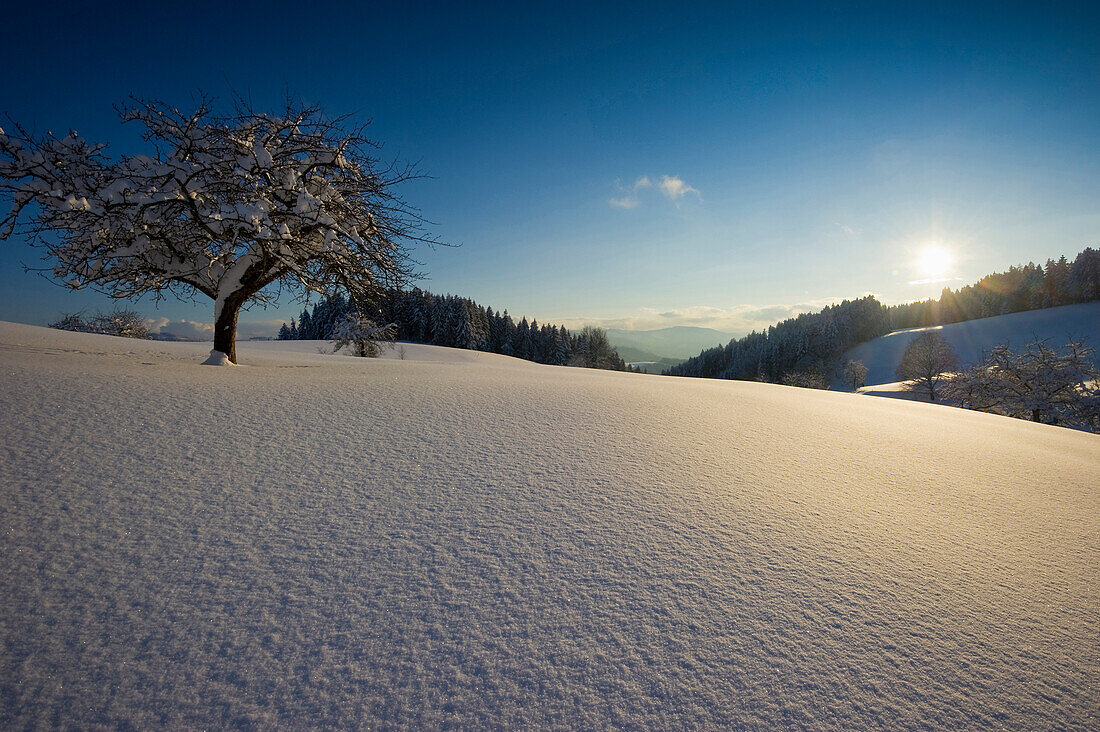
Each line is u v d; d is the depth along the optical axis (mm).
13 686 2045
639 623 2695
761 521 4031
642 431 6473
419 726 2029
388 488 4156
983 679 2426
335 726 2002
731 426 7246
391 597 2783
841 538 3848
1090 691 2381
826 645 2602
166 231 9648
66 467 3910
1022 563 3697
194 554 3029
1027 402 29453
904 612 2934
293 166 9852
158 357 10852
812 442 6766
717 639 2604
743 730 2076
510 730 2037
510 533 3562
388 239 11039
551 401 7902
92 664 2191
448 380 9633
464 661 2375
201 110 8859
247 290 10461
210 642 2371
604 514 3951
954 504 4863
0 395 5180
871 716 2172
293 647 2383
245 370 9281
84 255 9258
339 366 13211
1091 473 6750
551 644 2512
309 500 3838
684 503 4262
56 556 2859
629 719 2111
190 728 1947
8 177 8211
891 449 6840
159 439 4676
